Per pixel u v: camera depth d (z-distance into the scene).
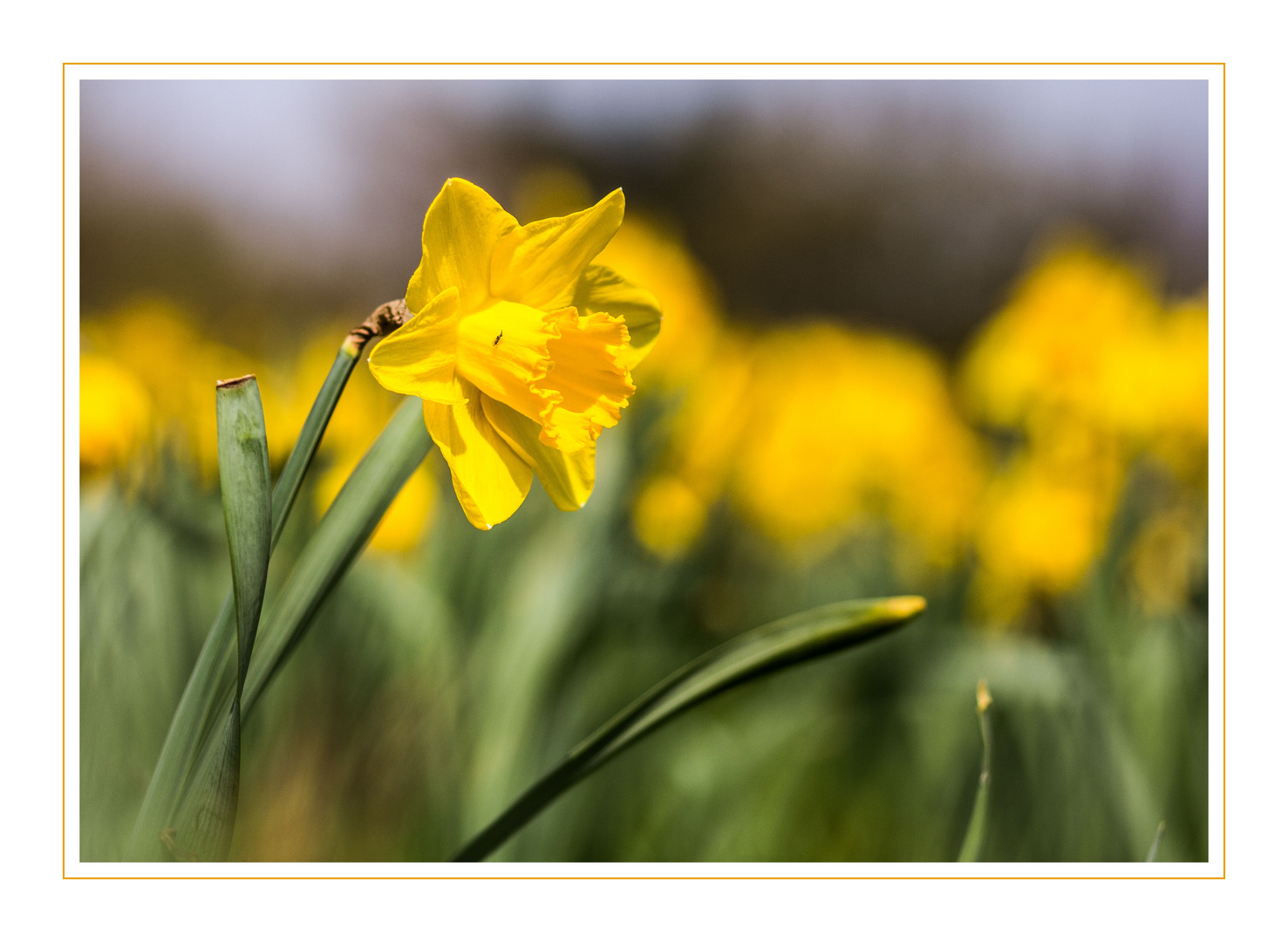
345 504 0.94
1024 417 1.84
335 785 1.23
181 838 0.92
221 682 0.93
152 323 1.96
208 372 1.83
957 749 1.42
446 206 0.95
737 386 2.09
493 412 0.97
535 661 1.22
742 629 1.81
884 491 2.40
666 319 2.13
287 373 1.55
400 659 1.33
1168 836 1.17
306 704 1.26
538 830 1.17
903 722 1.53
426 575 1.41
